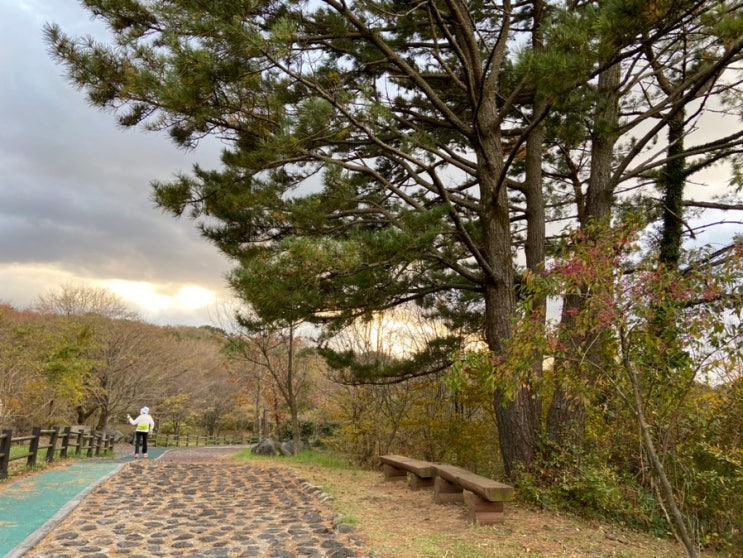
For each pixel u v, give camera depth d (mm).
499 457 14508
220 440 41594
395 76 10508
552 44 6664
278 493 9844
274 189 8492
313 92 8773
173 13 7090
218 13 6621
